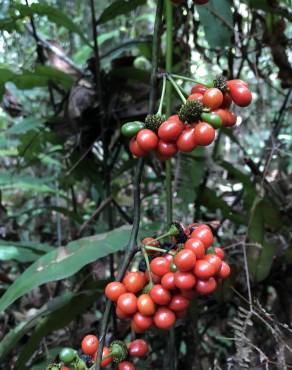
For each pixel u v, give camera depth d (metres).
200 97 0.23
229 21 0.38
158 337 0.41
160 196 0.52
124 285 0.22
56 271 0.26
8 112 0.49
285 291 0.38
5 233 0.45
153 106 0.26
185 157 0.41
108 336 0.36
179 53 0.43
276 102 0.64
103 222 0.47
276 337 0.29
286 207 0.39
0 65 0.43
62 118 0.42
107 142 0.44
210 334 0.46
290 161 0.50
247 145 0.60
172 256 0.22
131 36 0.62
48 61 0.46
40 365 0.32
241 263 0.38
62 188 0.48
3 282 0.44
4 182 0.43
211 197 0.42
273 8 0.38
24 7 0.35
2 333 0.41
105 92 0.41
